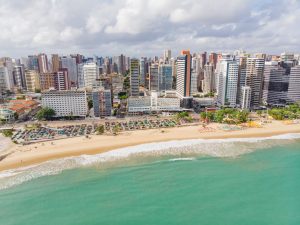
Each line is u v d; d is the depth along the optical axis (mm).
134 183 92812
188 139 146500
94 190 87812
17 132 160000
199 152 125500
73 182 93875
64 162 112750
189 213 74625
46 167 107500
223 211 75562
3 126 175375
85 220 71250
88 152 124938
